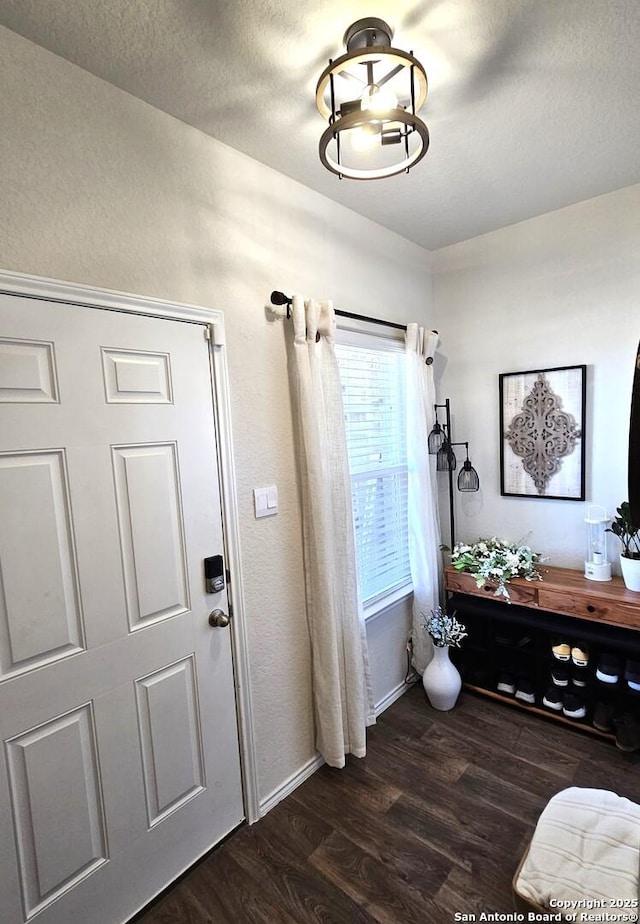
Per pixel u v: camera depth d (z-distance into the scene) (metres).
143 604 1.46
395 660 2.62
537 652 2.38
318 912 1.43
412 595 2.73
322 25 1.19
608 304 2.27
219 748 1.69
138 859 1.46
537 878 1.14
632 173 2.02
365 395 2.42
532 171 1.97
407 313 2.68
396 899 1.46
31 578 1.22
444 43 1.26
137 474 1.44
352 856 1.62
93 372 1.33
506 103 1.52
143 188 1.45
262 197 1.83
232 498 1.71
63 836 1.29
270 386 1.86
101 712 1.36
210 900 1.49
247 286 1.77
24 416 1.20
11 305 1.17
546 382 2.49
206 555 1.63
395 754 2.13
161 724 1.51
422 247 2.80
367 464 2.45
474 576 2.48
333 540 2.00
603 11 1.16
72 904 1.31
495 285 2.65
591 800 1.33
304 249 2.01
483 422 2.77
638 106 1.54
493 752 2.11
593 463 2.38
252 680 1.80
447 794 1.88
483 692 2.54
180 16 1.14
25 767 1.22
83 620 1.32
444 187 2.09
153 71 1.33
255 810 1.80
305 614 2.03
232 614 1.72
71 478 1.29
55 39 1.20
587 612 2.13
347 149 1.74
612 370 2.29
